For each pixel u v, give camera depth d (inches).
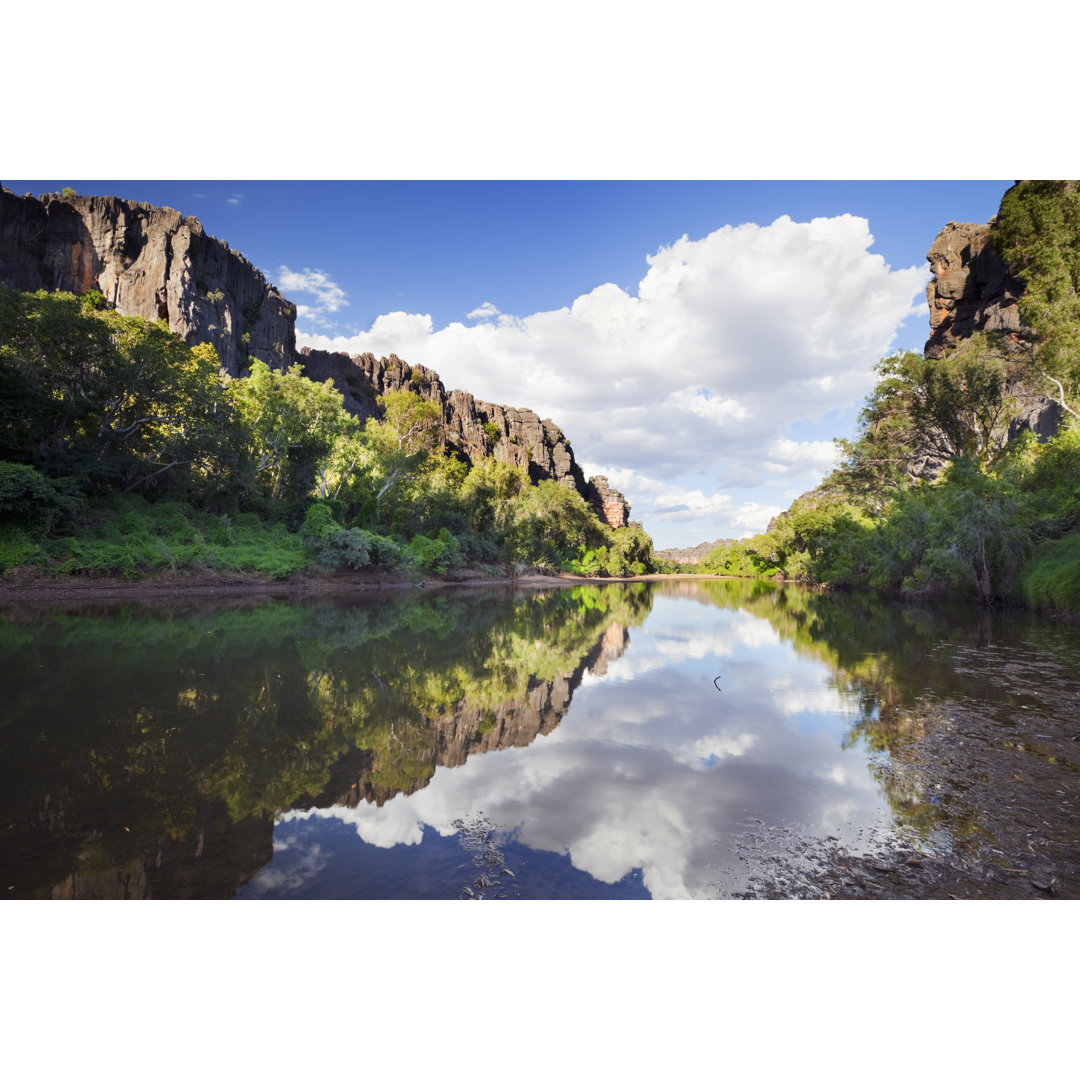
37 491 948.0
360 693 377.1
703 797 214.5
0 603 823.7
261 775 234.4
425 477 2385.6
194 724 297.7
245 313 3452.3
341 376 4379.9
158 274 2901.1
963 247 2657.5
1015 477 1125.1
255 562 1309.1
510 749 275.1
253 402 1683.1
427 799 214.4
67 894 149.1
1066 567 840.9
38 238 2802.7
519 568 2615.7
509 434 6501.0
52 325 1089.4
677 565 6318.9
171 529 1247.5
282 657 495.2
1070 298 1296.8
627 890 151.5
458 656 539.8
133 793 213.3
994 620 784.3
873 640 625.0
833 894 148.7
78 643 522.9
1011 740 271.1
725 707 357.7
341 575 1555.1
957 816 192.7
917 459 1738.4
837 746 272.1
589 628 805.9
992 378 1384.1
